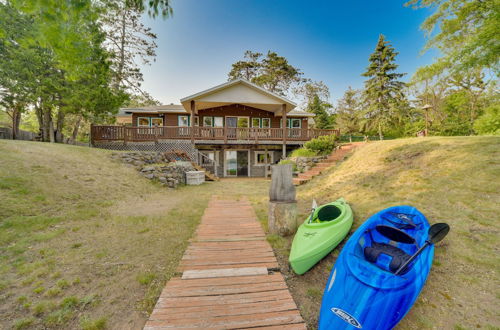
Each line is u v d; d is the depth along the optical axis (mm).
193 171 13234
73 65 4535
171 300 2902
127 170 10570
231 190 11023
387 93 29188
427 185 5969
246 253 4289
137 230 5238
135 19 21844
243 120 19859
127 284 3279
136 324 2564
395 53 28969
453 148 7512
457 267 3283
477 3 7250
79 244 4383
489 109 12617
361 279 2486
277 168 5434
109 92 13359
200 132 16359
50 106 12883
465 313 2607
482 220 4109
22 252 3922
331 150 13391
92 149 11688
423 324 2520
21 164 7262
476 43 7219
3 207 5098
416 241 3477
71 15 3484
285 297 3008
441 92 27250
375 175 7852
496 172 5371
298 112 21781
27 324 2484
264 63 36062
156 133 15562
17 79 11453
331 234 4023
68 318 2605
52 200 6145
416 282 2541
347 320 2258
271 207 5223
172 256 4152
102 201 7105
